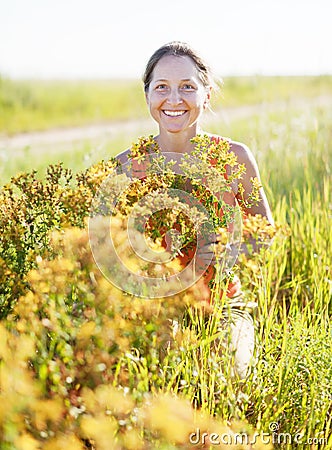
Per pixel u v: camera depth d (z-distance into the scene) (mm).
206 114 3727
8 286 2650
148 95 3451
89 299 2340
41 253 2775
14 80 17109
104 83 23438
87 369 2270
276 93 9984
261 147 6266
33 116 15625
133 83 24312
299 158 5996
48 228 2834
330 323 3303
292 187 5414
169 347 2693
